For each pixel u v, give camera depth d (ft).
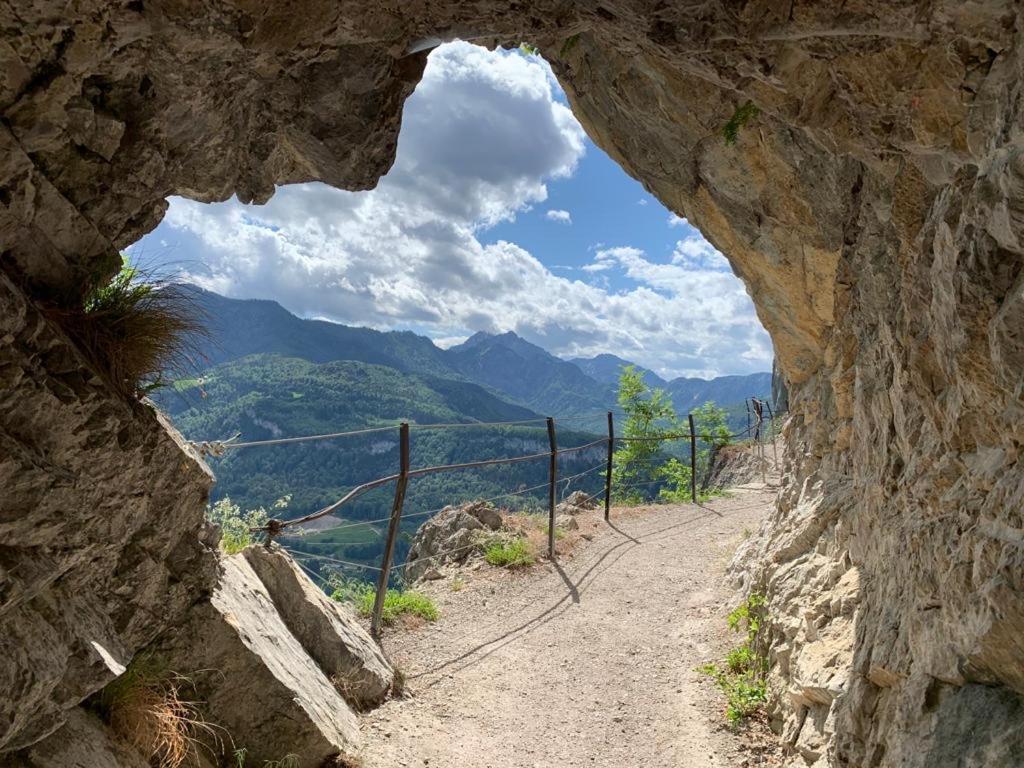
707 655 20.84
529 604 25.53
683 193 22.89
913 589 10.39
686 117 18.90
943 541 9.16
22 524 8.20
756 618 19.65
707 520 38.75
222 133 10.28
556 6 10.11
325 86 10.62
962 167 8.70
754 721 16.58
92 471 9.14
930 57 7.83
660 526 37.32
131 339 9.59
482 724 17.39
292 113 10.99
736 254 23.17
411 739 15.93
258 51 9.10
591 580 28.09
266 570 17.22
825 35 8.22
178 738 11.74
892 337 12.53
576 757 16.05
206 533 12.96
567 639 22.58
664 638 22.66
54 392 8.27
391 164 12.92
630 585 27.63
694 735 16.55
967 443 9.11
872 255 14.39
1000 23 6.91
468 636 22.59
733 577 25.89
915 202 10.41
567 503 44.06
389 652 20.71
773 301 22.82
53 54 7.51
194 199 11.35
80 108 8.02
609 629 23.36
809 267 19.63
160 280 10.03
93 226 8.89
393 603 23.53
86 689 9.13
